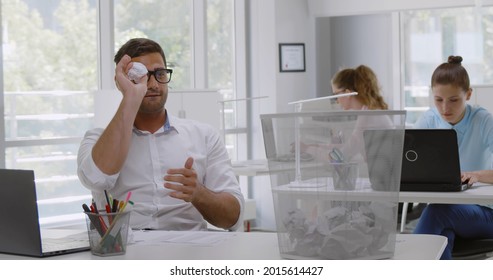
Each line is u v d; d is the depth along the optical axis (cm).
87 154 282
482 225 357
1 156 554
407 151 347
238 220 289
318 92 815
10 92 566
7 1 563
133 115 269
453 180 342
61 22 600
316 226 202
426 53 748
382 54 787
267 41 756
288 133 203
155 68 285
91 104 620
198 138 298
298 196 204
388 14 779
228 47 757
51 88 593
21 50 573
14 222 217
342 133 200
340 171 201
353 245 201
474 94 521
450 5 700
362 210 202
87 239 238
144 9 673
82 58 615
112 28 634
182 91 528
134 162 287
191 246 228
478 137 392
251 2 766
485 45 722
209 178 297
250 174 511
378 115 199
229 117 759
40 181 583
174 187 258
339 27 818
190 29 721
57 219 594
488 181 365
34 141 578
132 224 283
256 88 764
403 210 521
